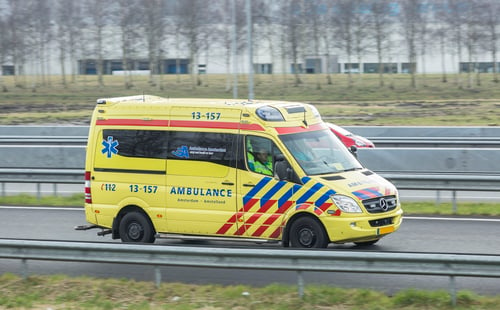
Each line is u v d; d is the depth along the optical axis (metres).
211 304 15.84
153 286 17.31
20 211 29.45
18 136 55.81
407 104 89.31
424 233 23.67
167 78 144.75
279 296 16.19
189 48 127.00
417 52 122.50
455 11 115.38
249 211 20.22
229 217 20.44
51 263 20.69
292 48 124.19
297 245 19.78
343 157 21.14
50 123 75.38
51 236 24.53
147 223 21.55
